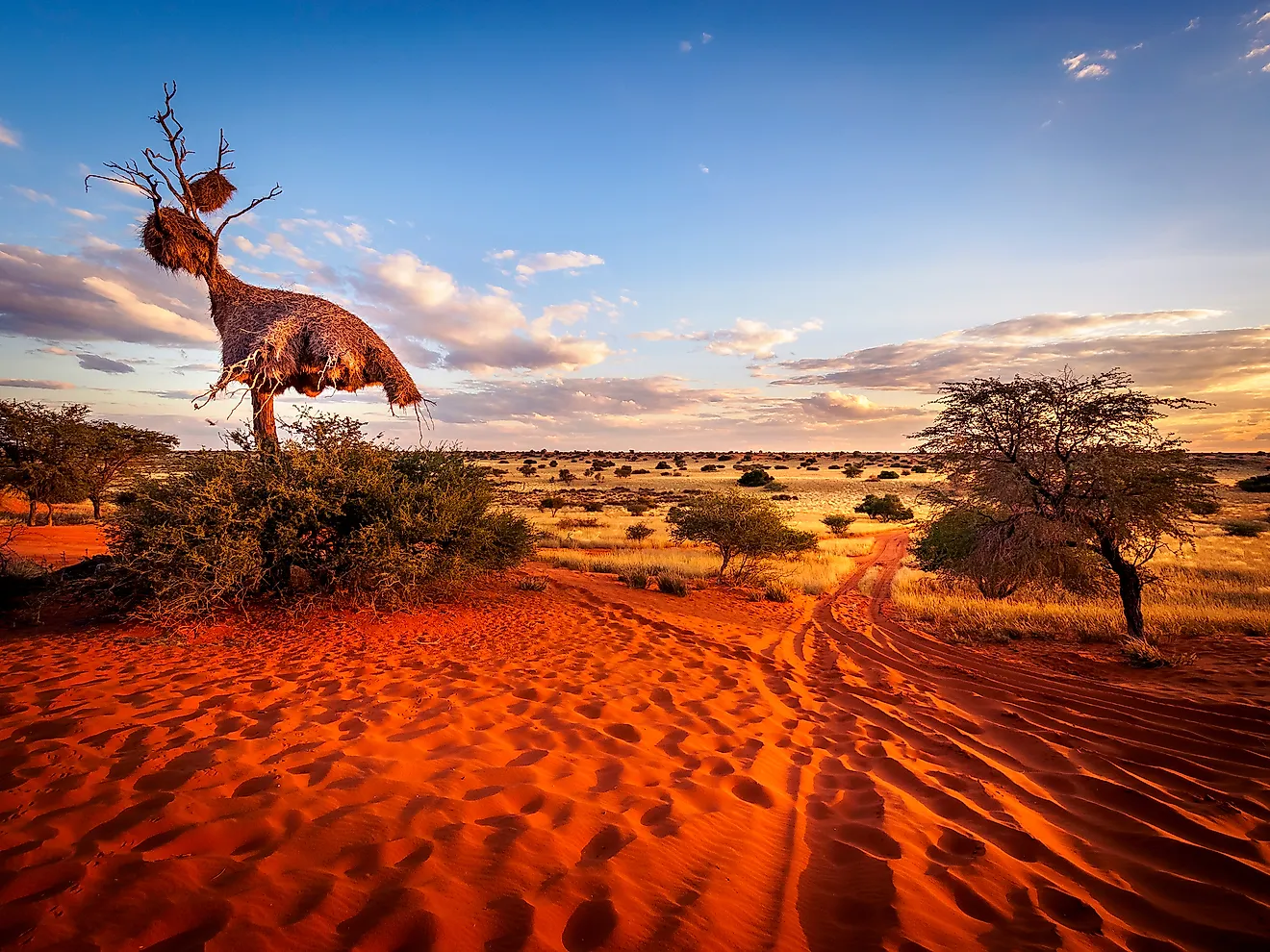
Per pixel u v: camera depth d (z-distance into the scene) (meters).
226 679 5.88
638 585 13.86
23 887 2.38
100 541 16.77
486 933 2.29
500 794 3.55
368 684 5.93
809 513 48.25
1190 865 3.04
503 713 5.27
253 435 9.20
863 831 3.40
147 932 2.16
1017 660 8.45
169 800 3.19
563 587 12.84
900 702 6.30
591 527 33.25
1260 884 2.84
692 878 2.82
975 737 5.23
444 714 5.07
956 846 3.26
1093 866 3.07
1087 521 9.97
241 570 7.95
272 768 3.73
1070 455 10.25
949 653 9.00
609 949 2.26
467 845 2.89
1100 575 11.63
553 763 4.16
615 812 3.46
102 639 7.14
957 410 10.85
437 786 3.61
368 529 8.51
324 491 8.80
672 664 7.60
